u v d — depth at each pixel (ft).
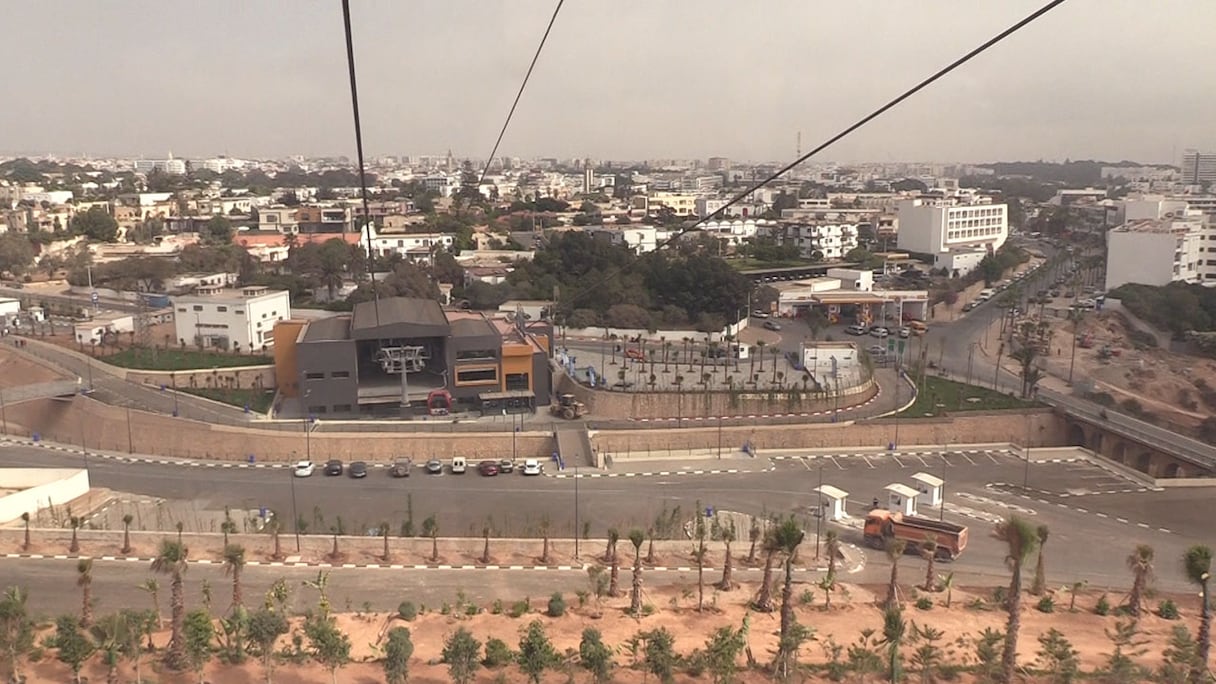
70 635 102.06
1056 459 246.06
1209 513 203.92
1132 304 416.05
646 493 215.92
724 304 400.06
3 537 167.53
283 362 283.79
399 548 167.73
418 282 405.59
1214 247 458.91
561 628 127.85
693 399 270.46
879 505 207.92
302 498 211.00
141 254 504.02
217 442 244.83
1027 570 168.96
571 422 261.44
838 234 597.11
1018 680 111.24
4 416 269.03
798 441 252.62
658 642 107.14
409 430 251.80
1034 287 521.24
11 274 495.41
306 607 140.26
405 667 100.37
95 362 308.81
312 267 456.04
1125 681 110.73
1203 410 314.76
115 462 238.27
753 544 166.81
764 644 123.24
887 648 117.60
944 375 323.16
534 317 394.73
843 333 398.42
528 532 188.24
